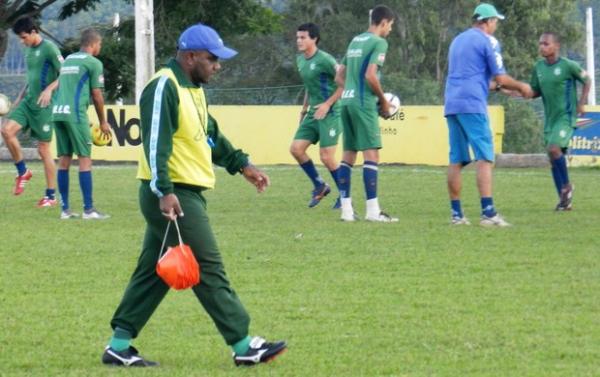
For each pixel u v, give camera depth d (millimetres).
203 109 15562
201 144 15477
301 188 40875
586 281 21641
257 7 97750
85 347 16922
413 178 44688
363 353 16344
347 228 29328
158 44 91938
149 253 15781
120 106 53906
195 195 15492
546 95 33906
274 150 53625
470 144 29453
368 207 31062
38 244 26688
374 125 30547
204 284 15445
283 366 15648
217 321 15547
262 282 21734
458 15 135250
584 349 16469
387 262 23859
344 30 128750
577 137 51875
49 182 35250
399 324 18156
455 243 26453
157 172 14906
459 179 29797
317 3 131000
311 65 34125
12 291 21062
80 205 35469
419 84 91500
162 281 15883
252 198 37531
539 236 27625
